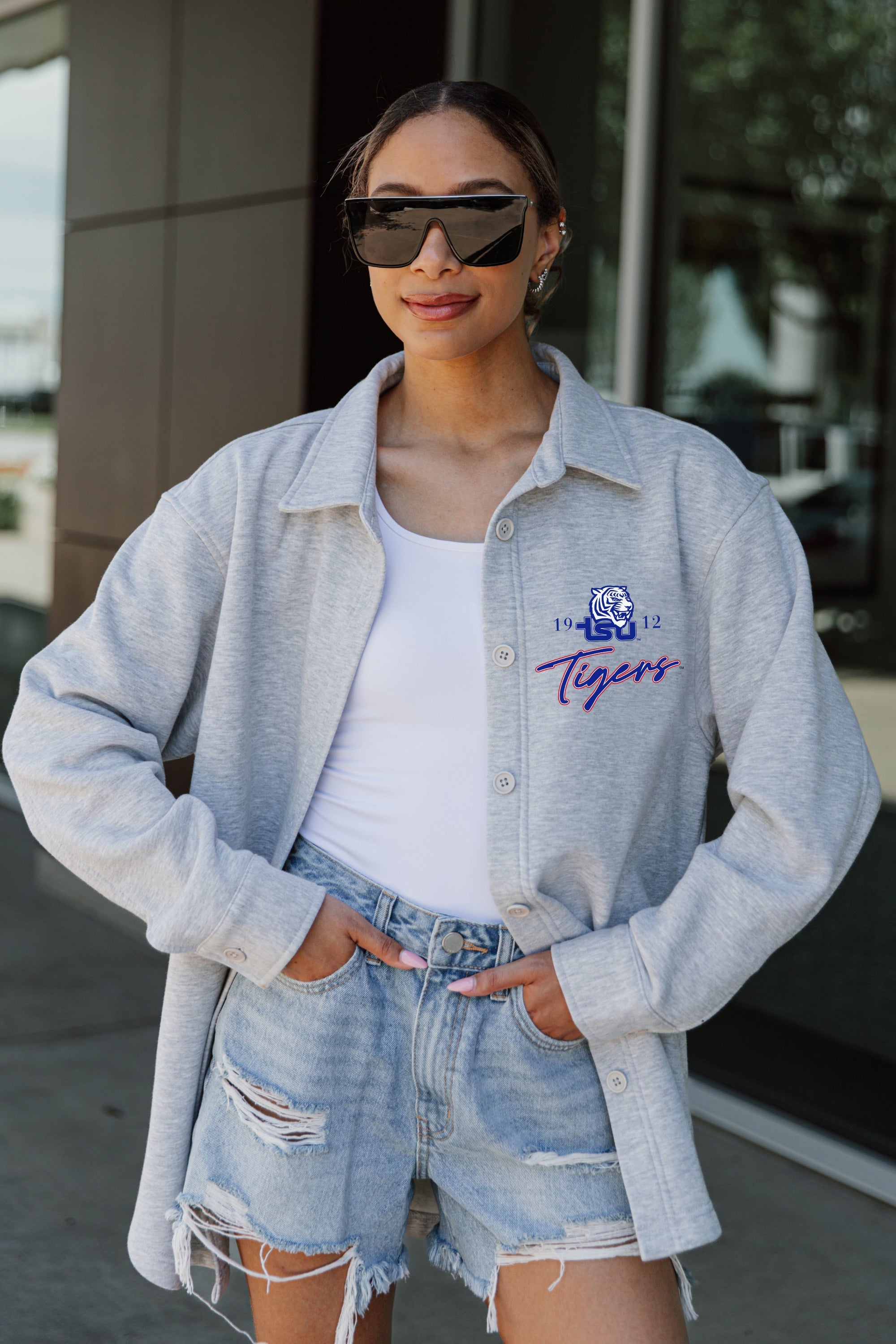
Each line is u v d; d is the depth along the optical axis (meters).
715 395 3.69
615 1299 1.41
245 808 1.54
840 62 3.60
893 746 3.42
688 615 1.48
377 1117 1.46
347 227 1.45
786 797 1.40
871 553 3.49
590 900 1.46
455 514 1.50
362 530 1.49
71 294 5.05
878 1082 3.32
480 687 1.44
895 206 3.54
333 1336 1.46
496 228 1.39
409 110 1.44
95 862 1.46
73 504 5.09
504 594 1.43
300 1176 1.42
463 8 3.88
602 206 3.73
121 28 4.68
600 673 1.43
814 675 1.45
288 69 3.87
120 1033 3.93
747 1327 2.53
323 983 1.44
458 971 1.44
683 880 1.42
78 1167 3.12
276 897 1.42
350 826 1.48
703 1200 1.43
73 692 1.51
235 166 4.12
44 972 4.40
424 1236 1.66
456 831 1.46
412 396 1.54
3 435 5.98
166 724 1.57
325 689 1.49
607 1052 1.46
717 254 3.68
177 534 1.54
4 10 5.82
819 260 3.63
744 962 1.40
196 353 4.34
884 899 3.35
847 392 3.57
